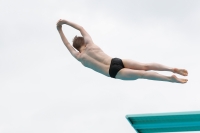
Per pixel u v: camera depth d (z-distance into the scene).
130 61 15.53
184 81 14.48
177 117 17.73
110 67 15.56
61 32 16.66
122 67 15.55
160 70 15.18
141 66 15.36
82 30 16.27
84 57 16.08
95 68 15.99
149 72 14.93
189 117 17.64
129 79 15.49
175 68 14.76
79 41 16.44
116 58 15.73
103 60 15.80
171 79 14.55
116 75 15.56
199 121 17.86
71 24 16.34
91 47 15.99
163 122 18.23
